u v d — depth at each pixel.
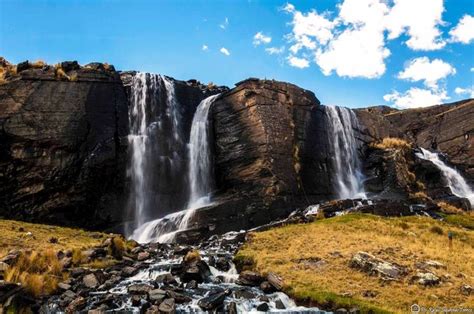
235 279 20.83
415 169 53.00
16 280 17.52
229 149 42.25
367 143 53.62
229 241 29.08
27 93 35.72
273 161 39.62
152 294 17.50
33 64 38.88
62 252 22.58
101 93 38.19
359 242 25.91
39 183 33.59
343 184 46.72
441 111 82.25
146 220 37.56
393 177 47.28
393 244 25.70
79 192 34.47
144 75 42.59
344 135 50.09
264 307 17.33
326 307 17.59
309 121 45.53
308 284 19.42
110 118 37.75
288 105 44.28
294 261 22.75
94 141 36.03
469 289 18.86
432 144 76.56
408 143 59.50
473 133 70.62
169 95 43.78
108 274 20.45
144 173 38.72
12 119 34.34
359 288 18.97
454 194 53.00
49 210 33.53
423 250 24.86
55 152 34.38
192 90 47.00
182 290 18.55
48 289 17.98
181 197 40.38
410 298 18.00
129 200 36.97
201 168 42.69
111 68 41.28
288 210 38.41
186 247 27.47
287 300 18.53
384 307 17.05
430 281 19.44
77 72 38.19
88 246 25.64
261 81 43.72
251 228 35.84
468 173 62.91
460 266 22.44
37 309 16.62
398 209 38.59
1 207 32.72
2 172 33.31
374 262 21.23
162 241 33.19
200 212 34.78
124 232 35.78
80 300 16.72
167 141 41.59
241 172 40.47
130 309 16.44
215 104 44.84
